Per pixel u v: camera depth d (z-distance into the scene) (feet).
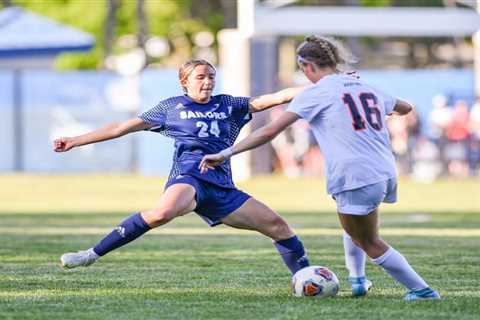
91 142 67.77
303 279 66.69
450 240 109.19
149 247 101.65
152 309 61.72
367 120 61.52
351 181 60.80
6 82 267.39
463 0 245.45
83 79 265.34
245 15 239.30
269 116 236.84
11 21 305.73
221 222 67.46
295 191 201.36
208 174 66.49
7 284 73.82
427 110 251.60
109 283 74.43
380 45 404.57
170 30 389.60
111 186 215.10
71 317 58.95
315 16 239.30
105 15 377.71
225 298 66.28
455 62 384.06
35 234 116.98
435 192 202.90
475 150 250.98
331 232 119.44
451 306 62.03
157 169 263.29
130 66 383.24
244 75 241.35
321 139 61.87
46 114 267.18
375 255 63.67
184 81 68.23
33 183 226.99
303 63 63.41
